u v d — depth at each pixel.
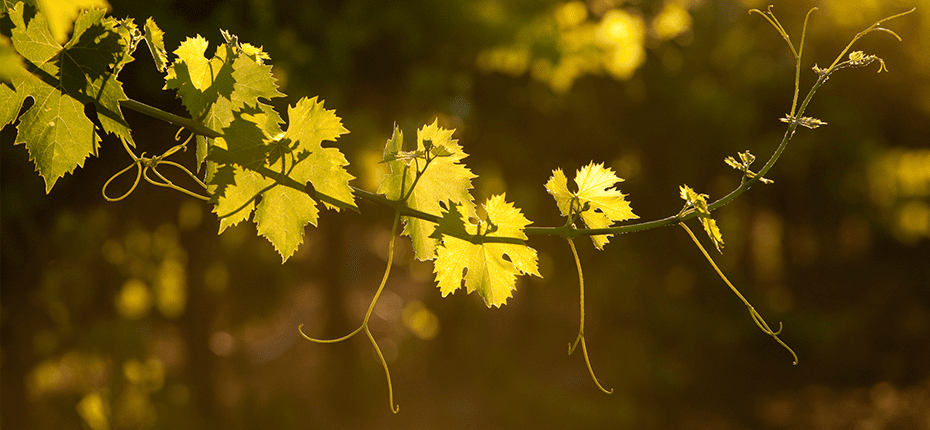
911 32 10.08
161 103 4.45
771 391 10.65
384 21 5.18
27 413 6.11
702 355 10.90
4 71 0.62
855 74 10.86
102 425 7.03
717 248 1.09
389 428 10.53
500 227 1.14
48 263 6.05
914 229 11.88
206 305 9.76
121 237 7.94
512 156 8.49
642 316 11.23
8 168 4.81
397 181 1.15
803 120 1.03
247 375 11.80
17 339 5.96
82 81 1.07
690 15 9.92
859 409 10.28
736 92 10.83
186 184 6.68
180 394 8.71
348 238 13.83
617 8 7.18
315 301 15.97
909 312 11.85
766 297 12.63
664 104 9.78
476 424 10.36
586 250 10.74
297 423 9.98
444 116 6.27
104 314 7.72
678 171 10.47
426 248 1.15
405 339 11.87
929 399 10.30
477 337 12.34
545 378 11.61
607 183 1.16
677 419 9.98
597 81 8.94
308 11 4.79
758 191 12.38
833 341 11.27
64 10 0.71
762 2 10.48
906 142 11.59
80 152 1.09
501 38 5.79
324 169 1.12
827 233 12.92
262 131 1.11
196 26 4.02
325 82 4.92
